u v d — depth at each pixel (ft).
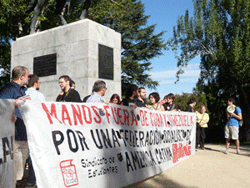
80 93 23.02
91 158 11.09
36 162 8.99
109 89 24.98
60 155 9.74
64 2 25.58
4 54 62.80
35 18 28.48
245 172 17.12
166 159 17.95
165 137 18.58
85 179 10.56
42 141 9.27
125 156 13.41
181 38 56.34
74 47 23.88
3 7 49.32
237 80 48.06
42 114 9.54
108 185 11.75
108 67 25.09
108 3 60.85
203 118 30.22
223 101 48.01
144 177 14.64
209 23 51.42
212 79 52.75
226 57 47.65
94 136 11.65
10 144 8.33
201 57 55.83
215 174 16.33
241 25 47.93
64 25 24.97
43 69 25.91
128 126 14.39
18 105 8.89
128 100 16.55
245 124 48.96
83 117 11.36
